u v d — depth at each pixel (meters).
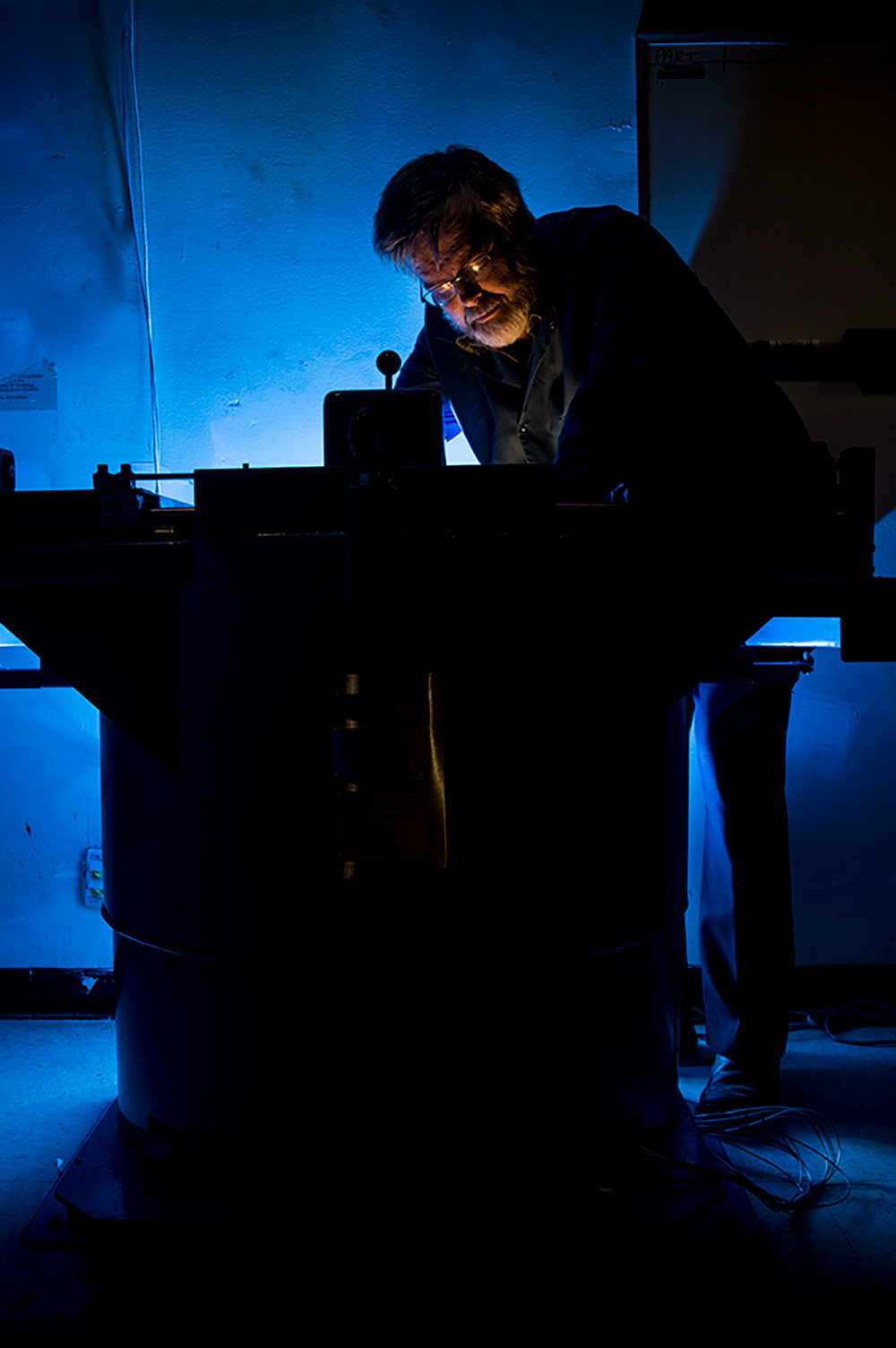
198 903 1.04
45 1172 1.26
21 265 1.79
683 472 1.06
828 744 1.84
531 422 1.47
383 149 1.77
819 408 1.79
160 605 1.05
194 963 1.06
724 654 1.03
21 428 1.81
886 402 1.79
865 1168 1.28
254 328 1.80
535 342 1.39
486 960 1.00
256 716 1.00
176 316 1.80
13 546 1.05
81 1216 1.06
